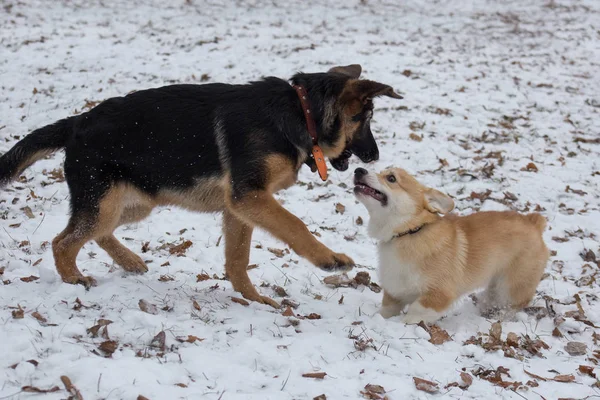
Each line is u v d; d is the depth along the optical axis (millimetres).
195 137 4754
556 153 9484
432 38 17344
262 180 4664
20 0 18391
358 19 19469
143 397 3035
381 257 4945
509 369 3986
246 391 3309
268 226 4605
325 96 4828
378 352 4031
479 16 21016
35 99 10188
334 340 4117
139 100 4855
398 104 11266
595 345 4637
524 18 20891
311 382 3482
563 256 6457
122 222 5301
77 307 4211
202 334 3992
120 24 16922
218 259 5871
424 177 8352
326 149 4973
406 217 4730
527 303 5234
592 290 5664
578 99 12305
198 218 6852
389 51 15266
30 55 13000
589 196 8016
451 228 4910
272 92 4809
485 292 5477
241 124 4691
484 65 14469
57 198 7008
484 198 7781
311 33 17062
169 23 17438
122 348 3662
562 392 3709
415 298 4973
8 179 5141
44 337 3639
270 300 4969
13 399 2936
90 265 5387
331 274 5738
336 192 7812
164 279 5168
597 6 23078
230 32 16547
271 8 20328
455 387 3631
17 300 4285
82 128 4832
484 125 10469
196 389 3236
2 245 5594
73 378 3174
